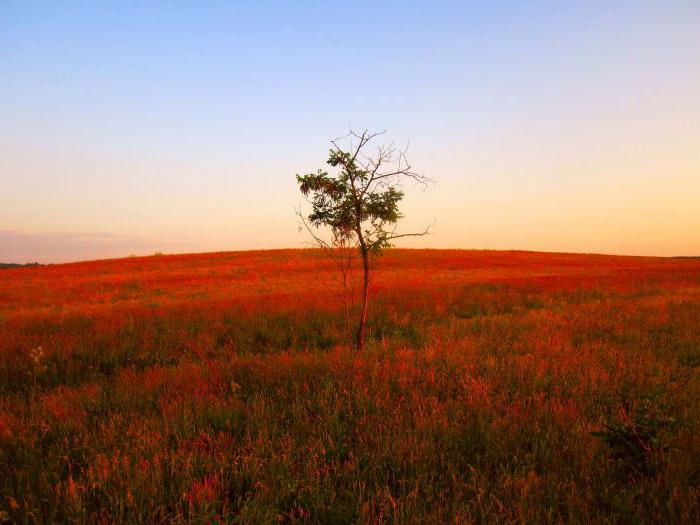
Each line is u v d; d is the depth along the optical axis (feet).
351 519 9.53
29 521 9.62
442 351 24.73
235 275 111.34
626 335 30.01
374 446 12.84
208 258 164.14
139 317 43.24
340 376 19.90
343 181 27.22
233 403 16.60
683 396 15.83
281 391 18.13
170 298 71.36
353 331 35.99
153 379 20.93
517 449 11.96
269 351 30.37
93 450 12.54
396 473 11.37
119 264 145.18
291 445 12.73
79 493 10.36
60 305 65.26
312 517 9.81
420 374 19.92
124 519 9.72
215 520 9.24
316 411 16.16
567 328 33.30
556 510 9.41
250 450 12.71
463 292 63.98
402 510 9.29
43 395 20.39
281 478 10.91
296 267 131.34
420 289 66.74
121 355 29.60
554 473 10.80
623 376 19.12
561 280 84.58
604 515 9.17
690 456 10.87
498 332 32.68
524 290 68.59
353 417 15.26
